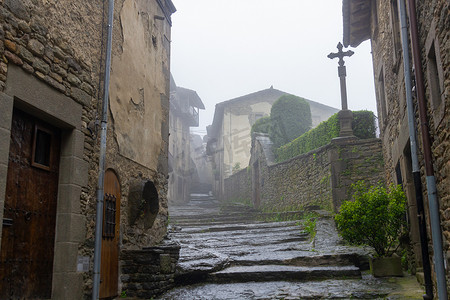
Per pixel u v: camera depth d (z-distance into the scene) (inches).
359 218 281.9
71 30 197.2
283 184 628.7
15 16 160.6
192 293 243.6
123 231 244.4
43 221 181.2
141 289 233.3
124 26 257.8
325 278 277.0
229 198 984.3
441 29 156.9
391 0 272.8
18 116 171.3
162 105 321.4
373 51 406.6
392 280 261.0
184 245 361.4
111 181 231.9
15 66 159.9
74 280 187.3
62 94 188.1
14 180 165.8
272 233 441.7
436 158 176.1
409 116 206.2
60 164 193.3
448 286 169.5
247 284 269.3
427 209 199.0
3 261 156.6
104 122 216.8
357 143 458.6
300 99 766.5
